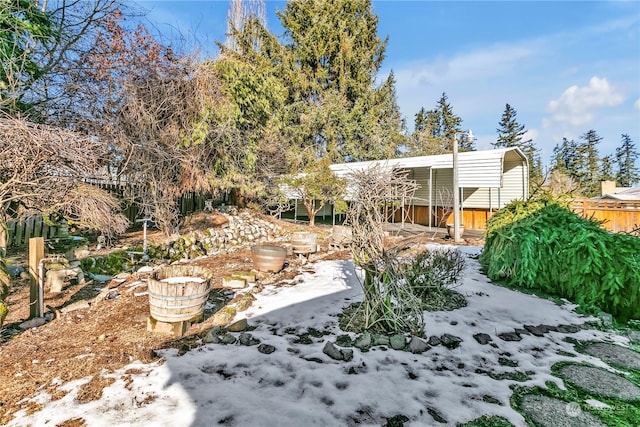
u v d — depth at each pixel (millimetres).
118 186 7578
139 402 2104
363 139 20172
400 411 2068
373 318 3389
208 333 3125
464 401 2180
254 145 10898
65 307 3840
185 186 8688
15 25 5465
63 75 6852
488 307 3971
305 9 19844
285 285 5059
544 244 4555
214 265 6680
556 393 2303
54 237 6152
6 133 3902
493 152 12430
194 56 8711
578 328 3488
